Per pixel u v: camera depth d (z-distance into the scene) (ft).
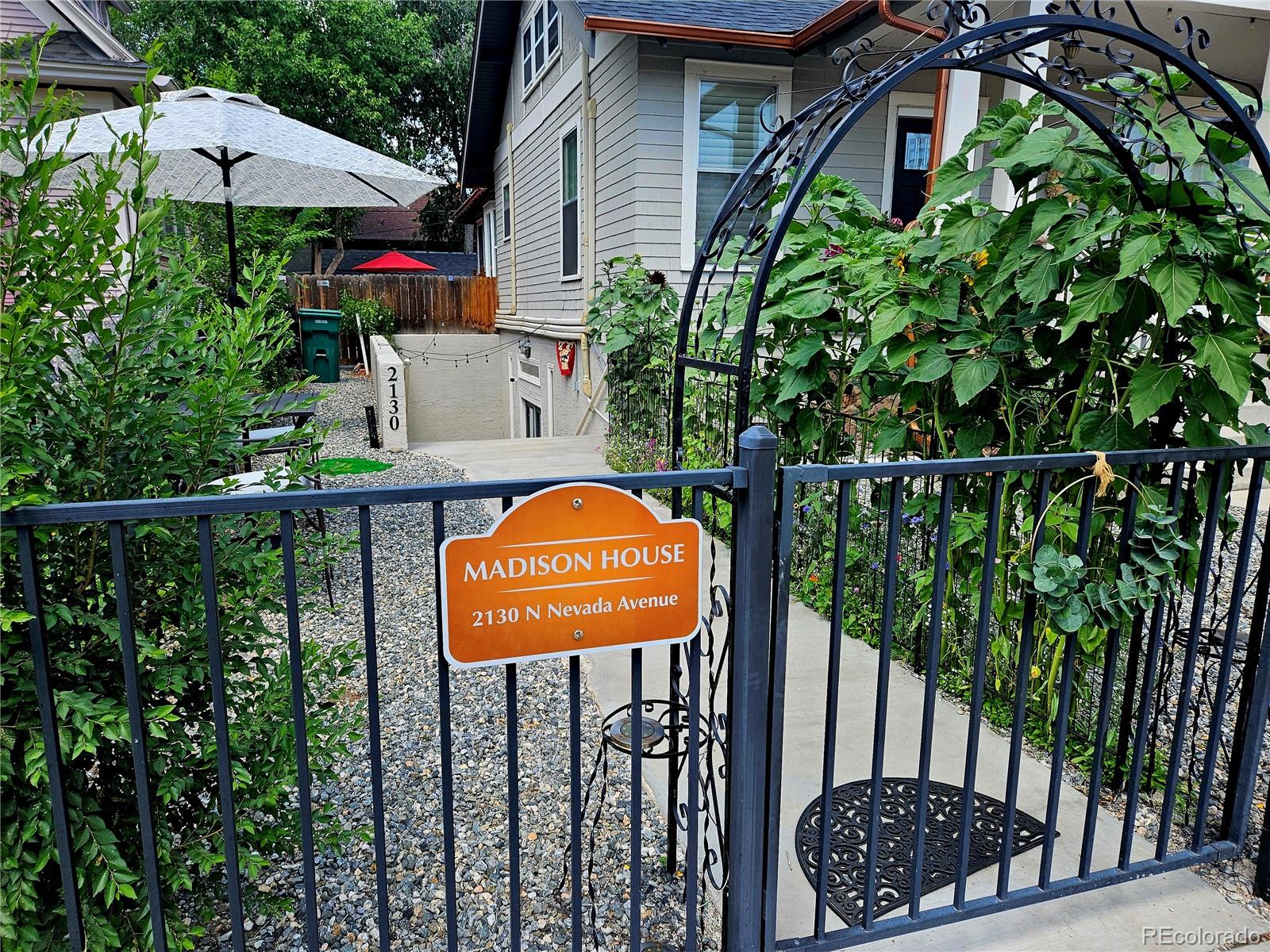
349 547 6.03
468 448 27.20
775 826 5.13
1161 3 17.30
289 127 15.76
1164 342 7.04
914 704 9.43
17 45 4.38
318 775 6.02
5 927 4.45
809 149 5.95
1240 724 6.40
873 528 11.45
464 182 52.54
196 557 5.17
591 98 27.27
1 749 4.42
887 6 17.13
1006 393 7.93
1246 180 6.42
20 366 4.36
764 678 4.91
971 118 16.76
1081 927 6.00
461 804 7.71
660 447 19.22
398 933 6.09
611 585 4.61
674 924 6.13
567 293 32.53
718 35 21.33
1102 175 6.91
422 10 91.25
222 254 32.68
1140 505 6.98
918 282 7.91
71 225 4.48
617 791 7.85
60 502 4.74
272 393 5.64
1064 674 5.74
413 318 55.98
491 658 4.48
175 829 5.59
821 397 10.84
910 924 5.53
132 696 4.14
